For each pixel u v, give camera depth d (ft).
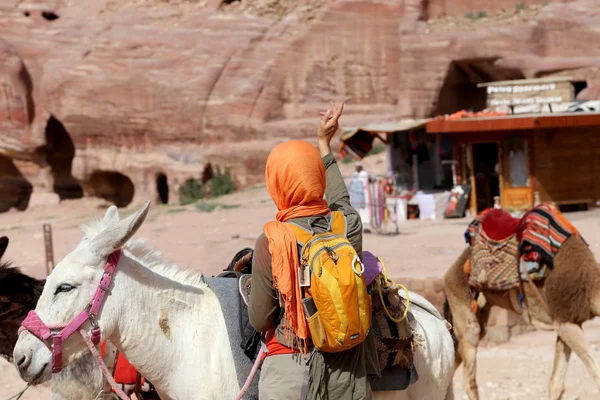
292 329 12.33
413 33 117.70
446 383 16.21
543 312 24.16
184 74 121.90
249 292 13.88
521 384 28.76
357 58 120.47
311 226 12.37
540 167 77.51
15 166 131.03
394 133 82.17
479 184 84.38
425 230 67.72
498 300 25.29
